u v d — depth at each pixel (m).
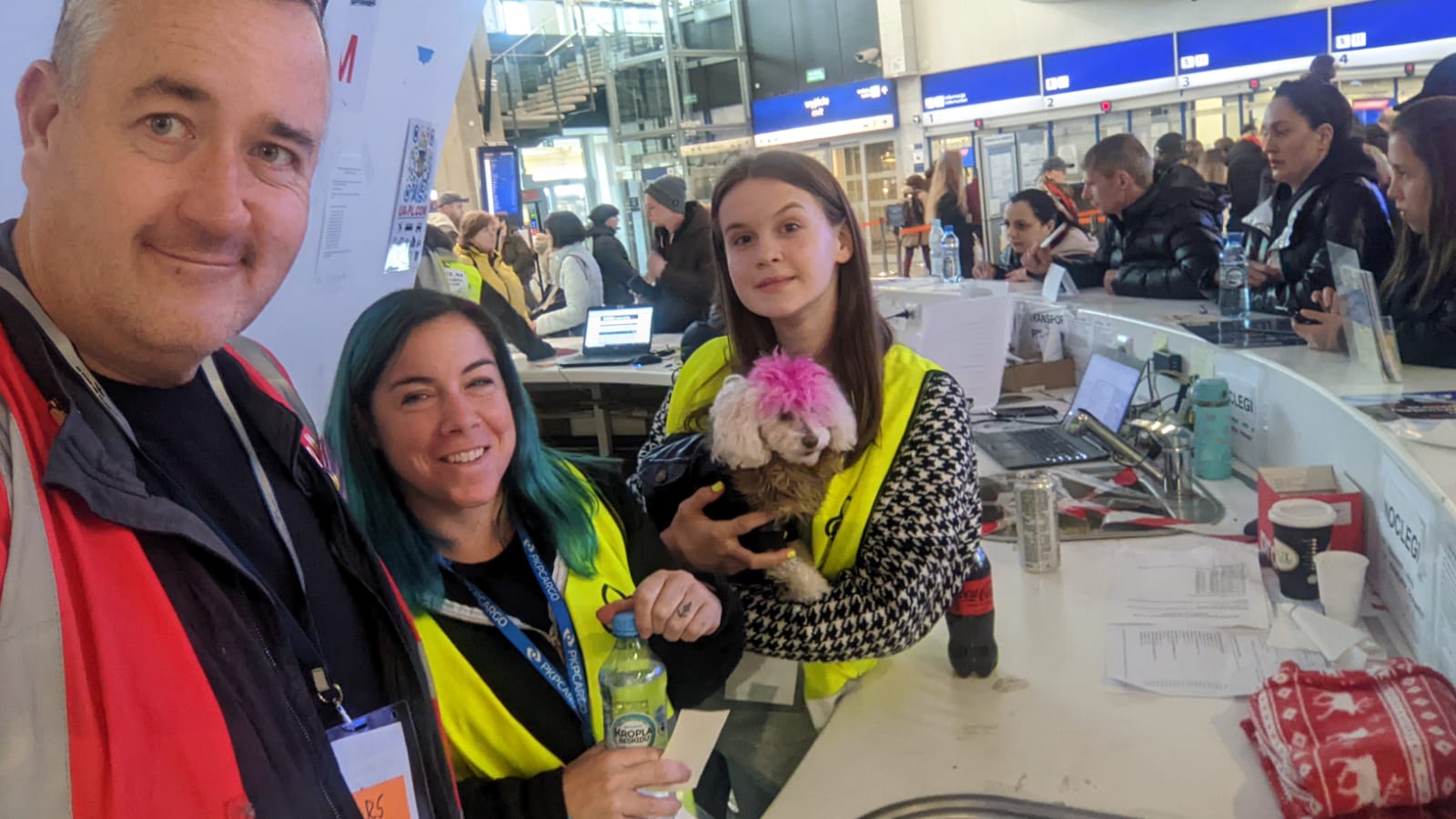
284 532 0.83
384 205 2.05
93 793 0.54
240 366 0.91
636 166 13.41
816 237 1.43
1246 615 1.55
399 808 0.82
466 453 1.08
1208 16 8.47
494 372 1.14
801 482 1.34
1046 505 1.79
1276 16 8.05
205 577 0.66
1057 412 2.89
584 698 1.16
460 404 1.08
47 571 0.56
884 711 1.38
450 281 4.09
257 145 0.71
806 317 1.49
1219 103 8.52
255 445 0.88
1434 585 1.31
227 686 0.64
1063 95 9.62
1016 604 1.68
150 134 0.66
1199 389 2.27
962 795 1.16
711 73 13.05
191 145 0.68
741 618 1.31
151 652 0.59
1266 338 2.39
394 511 1.11
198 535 0.66
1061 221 4.18
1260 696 1.21
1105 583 1.73
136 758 0.56
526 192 11.54
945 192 6.44
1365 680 1.18
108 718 0.55
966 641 1.43
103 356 0.72
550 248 8.04
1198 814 1.09
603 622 1.18
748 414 1.32
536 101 12.47
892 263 11.48
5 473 0.57
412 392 1.08
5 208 1.15
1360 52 7.60
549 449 1.34
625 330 4.27
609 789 1.02
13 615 0.54
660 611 1.15
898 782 1.20
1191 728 1.26
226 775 0.59
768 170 1.45
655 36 13.27
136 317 0.67
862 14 11.30
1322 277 2.42
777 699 1.43
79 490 0.59
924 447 1.41
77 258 0.67
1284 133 2.50
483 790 1.04
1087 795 1.14
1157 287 3.27
